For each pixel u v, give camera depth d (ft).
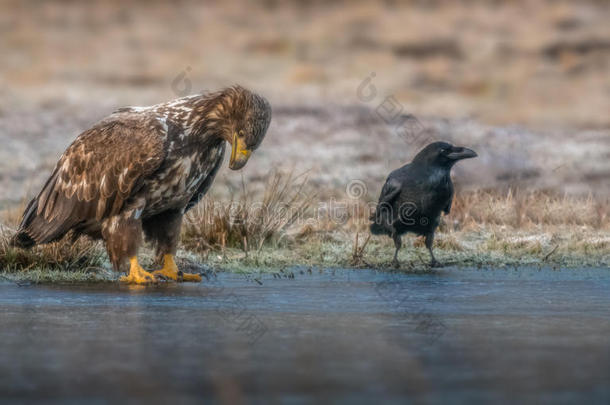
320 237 51.57
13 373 23.52
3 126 96.27
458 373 23.67
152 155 39.19
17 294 36.47
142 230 42.14
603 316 32.14
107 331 28.94
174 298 35.68
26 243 43.06
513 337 28.30
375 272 43.65
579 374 23.57
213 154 41.27
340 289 38.29
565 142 88.02
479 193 62.28
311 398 21.26
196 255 46.91
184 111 40.24
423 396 21.45
